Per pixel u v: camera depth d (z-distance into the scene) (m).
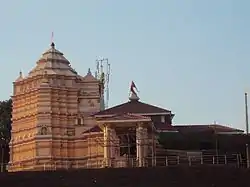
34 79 90.50
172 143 81.12
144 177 59.03
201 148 82.06
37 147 85.00
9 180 61.34
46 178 61.03
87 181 60.16
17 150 89.25
